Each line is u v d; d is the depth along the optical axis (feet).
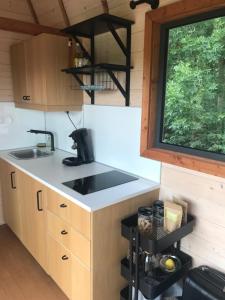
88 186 5.86
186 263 5.53
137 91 6.34
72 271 5.74
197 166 5.12
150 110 5.95
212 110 5.10
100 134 7.61
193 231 5.59
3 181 9.04
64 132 9.21
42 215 6.63
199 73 5.20
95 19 5.73
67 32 6.95
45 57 7.24
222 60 4.82
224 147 5.00
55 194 5.90
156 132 6.10
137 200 5.67
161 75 5.75
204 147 5.33
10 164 8.11
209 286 4.66
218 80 4.94
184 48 5.36
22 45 8.11
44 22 9.05
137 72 6.25
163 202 5.71
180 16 5.10
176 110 5.70
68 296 6.10
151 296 4.91
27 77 8.18
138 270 4.98
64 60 7.60
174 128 5.81
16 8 8.81
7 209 9.15
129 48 6.24
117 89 6.89
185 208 5.25
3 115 9.17
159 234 5.02
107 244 5.29
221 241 5.16
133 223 5.36
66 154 8.86
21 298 6.42
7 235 9.12
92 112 7.79
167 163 5.84
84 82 7.93
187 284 4.96
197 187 5.39
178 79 5.56
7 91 9.13
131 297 5.35
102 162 7.70
